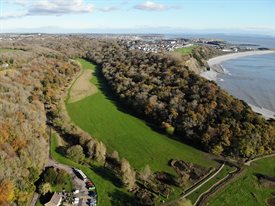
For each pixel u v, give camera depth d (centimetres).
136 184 9519
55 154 10862
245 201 9281
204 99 13900
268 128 12269
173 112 13738
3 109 11456
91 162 10544
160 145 12344
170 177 10169
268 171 10888
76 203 8350
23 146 9806
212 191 9531
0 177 8019
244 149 11475
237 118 12588
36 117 12325
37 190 8794
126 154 11569
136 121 14600
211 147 11844
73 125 13288
